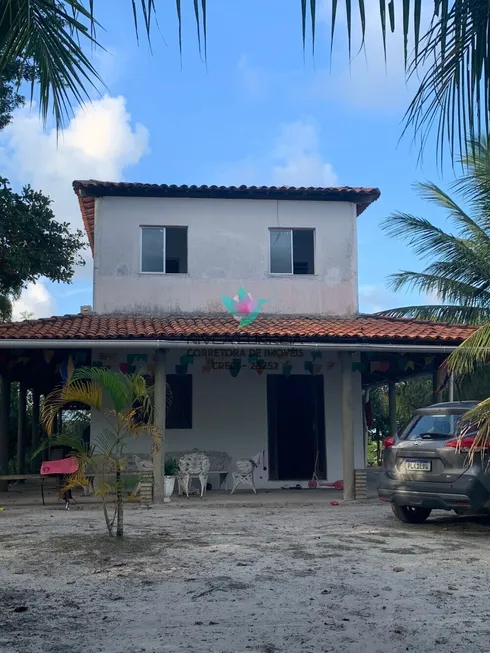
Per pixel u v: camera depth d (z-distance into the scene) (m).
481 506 8.44
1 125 14.95
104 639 4.69
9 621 5.09
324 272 15.96
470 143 3.06
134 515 10.89
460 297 17.89
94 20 2.92
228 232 15.79
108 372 8.33
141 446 14.25
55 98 3.22
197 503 12.27
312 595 5.77
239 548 7.78
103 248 15.36
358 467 15.37
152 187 15.31
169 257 15.75
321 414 15.37
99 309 15.20
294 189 15.70
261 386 15.17
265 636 4.74
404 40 2.51
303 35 2.42
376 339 12.73
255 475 14.87
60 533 8.97
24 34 3.12
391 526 9.62
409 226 18.50
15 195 16.66
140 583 6.17
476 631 4.85
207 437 14.84
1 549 7.83
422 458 8.93
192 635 4.77
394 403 17.92
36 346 11.73
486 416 8.03
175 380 14.95
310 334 12.62
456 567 6.84
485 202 15.80
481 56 2.81
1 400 14.91
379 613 5.27
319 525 9.72
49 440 8.95
